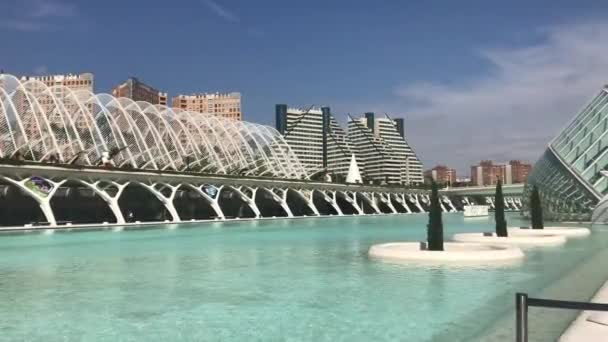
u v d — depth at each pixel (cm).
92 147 8462
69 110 8775
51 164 6525
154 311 1438
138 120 9975
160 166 9950
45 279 2053
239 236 4709
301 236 4666
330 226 6719
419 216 11506
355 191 12725
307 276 2061
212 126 11656
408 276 2011
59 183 6719
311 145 19850
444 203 16162
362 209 13362
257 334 1189
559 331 1058
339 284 1852
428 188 15312
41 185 7062
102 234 5066
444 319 1303
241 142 12194
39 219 7244
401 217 10875
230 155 11675
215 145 11550
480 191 15712
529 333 1041
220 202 10344
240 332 1209
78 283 1945
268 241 4056
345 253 2995
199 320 1328
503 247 2722
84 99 8875
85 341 1147
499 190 3534
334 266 2364
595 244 3353
